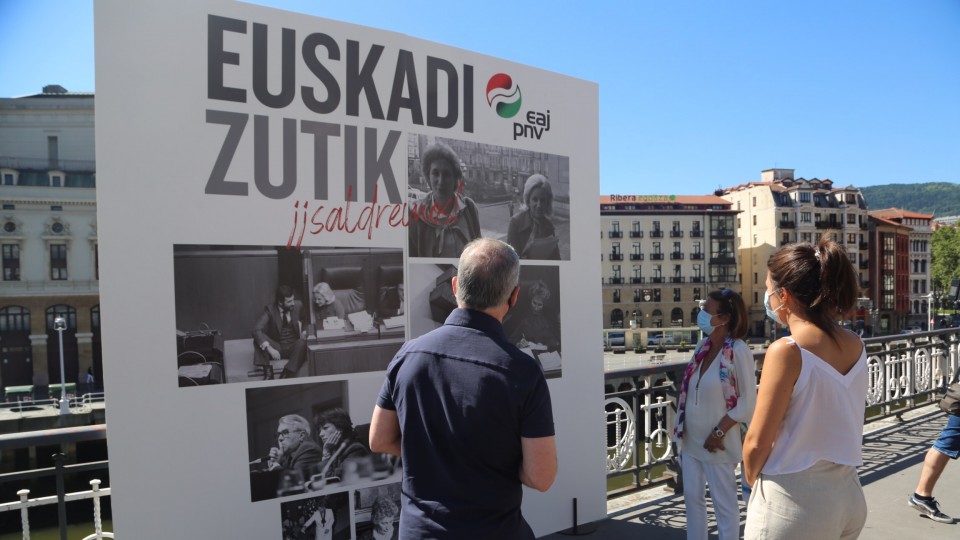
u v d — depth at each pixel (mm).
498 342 1786
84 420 31453
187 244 2592
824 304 1996
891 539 3668
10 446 2650
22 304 47469
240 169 2719
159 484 2516
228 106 2691
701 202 84000
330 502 2930
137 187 2490
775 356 1982
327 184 2949
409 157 3219
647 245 81562
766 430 1967
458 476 1707
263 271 2770
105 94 2430
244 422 2715
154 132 2527
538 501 3703
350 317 3002
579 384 3928
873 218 87688
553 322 3816
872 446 5707
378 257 3104
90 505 17234
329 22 2959
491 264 1817
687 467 3244
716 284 81312
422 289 3248
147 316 2502
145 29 2512
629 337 74188
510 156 3637
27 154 50094
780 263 2070
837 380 1941
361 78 3055
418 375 1776
